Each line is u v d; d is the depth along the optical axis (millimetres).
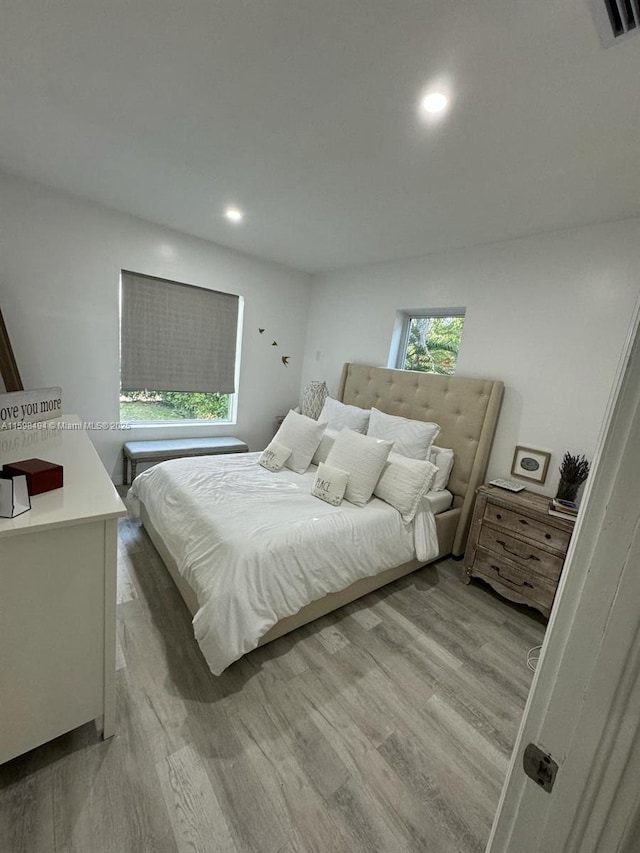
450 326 3068
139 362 3293
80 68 1342
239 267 3652
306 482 2531
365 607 2117
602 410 2182
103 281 2930
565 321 2305
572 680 413
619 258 2090
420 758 1294
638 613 365
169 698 1427
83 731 1281
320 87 1321
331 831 1062
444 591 2348
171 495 2188
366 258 3359
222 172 2033
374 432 2986
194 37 1160
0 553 953
